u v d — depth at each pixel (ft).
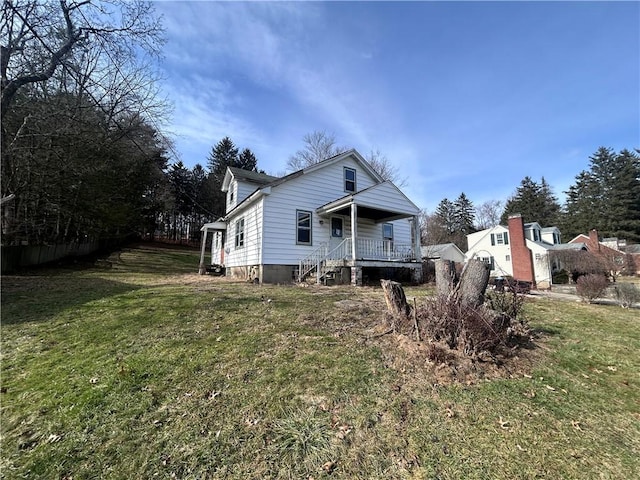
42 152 41.70
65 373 11.23
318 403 9.24
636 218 119.55
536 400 9.64
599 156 139.13
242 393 9.73
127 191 79.25
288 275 38.14
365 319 16.90
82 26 35.45
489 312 12.73
